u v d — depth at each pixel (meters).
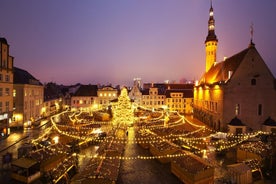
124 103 50.47
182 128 47.31
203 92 60.28
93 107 84.88
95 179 17.62
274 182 21.30
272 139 24.27
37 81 59.66
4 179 21.66
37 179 21.84
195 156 24.55
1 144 33.50
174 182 21.98
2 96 38.72
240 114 44.94
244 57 45.12
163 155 27.11
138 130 43.62
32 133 42.03
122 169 25.31
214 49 69.44
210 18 70.19
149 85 102.50
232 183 20.30
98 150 27.88
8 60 40.88
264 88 45.22
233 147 31.19
